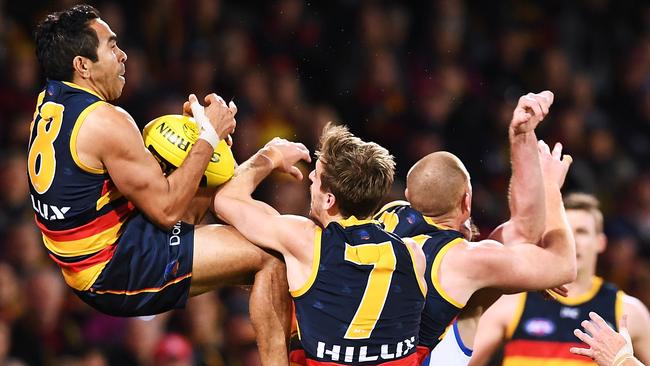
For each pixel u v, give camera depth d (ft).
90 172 47.96
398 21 132.05
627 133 140.67
